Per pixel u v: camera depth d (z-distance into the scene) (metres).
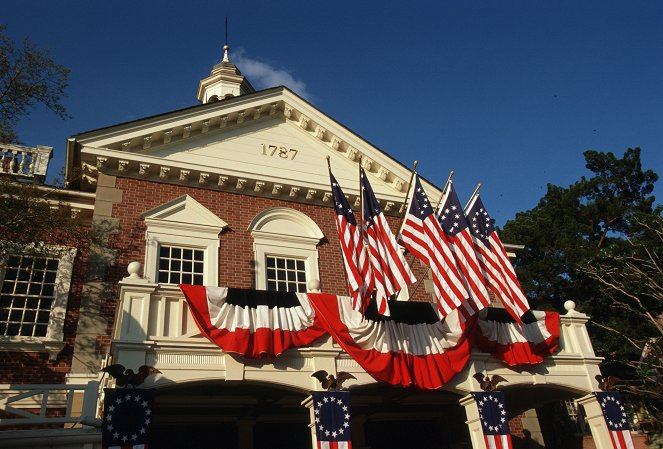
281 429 14.49
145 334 9.75
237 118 17.72
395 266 12.64
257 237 16.00
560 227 35.00
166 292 10.43
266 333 10.32
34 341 12.70
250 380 10.02
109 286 13.59
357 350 10.95
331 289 16.19
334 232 17.28
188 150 16.75
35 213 12.80
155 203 15.33
